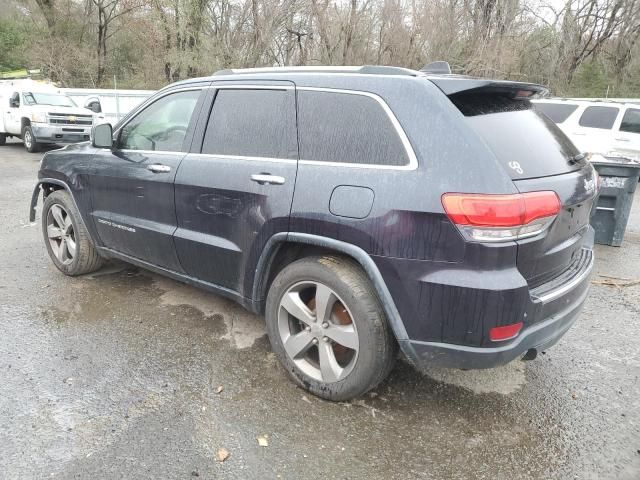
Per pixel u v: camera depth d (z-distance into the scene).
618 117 10.93
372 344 2.69
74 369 3.20
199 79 3.64
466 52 24.09
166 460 2.47
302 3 23.52
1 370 3.16
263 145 3.13
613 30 29.16
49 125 14.42
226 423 2.75
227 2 23.89
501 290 2.33
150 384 3.07
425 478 2.43
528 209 2.36
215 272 3.45
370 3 23.81
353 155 2.73
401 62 23.75
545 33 28.59
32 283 4.57
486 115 2.64
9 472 2.36
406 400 3.02
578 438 2.75
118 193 4.00
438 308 2.45
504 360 2.48
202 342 3.60
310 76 3.02
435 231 2.41
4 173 11.10
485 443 2.68
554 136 3.00
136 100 18.58
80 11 31.34
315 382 2.96
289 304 3.00
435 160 2.47
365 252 2.60
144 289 4.48
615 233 6.64
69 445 2.54
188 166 3.47
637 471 2.53
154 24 25.58
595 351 3.73
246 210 3.12
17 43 32.19
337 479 2.40
